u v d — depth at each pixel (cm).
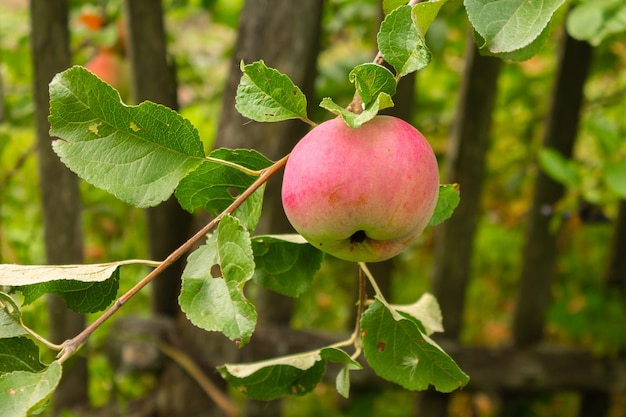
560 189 136
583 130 162
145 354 127
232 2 161
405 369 69
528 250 140
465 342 173
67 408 130
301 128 123
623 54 154
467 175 130
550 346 141
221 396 123
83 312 69
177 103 128
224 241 63
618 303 141
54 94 65
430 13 63
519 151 170
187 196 71
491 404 144
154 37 119
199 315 62
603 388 140
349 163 63
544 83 159
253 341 131
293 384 75
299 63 112
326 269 174
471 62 126
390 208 63
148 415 129
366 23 154
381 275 140
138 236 163
